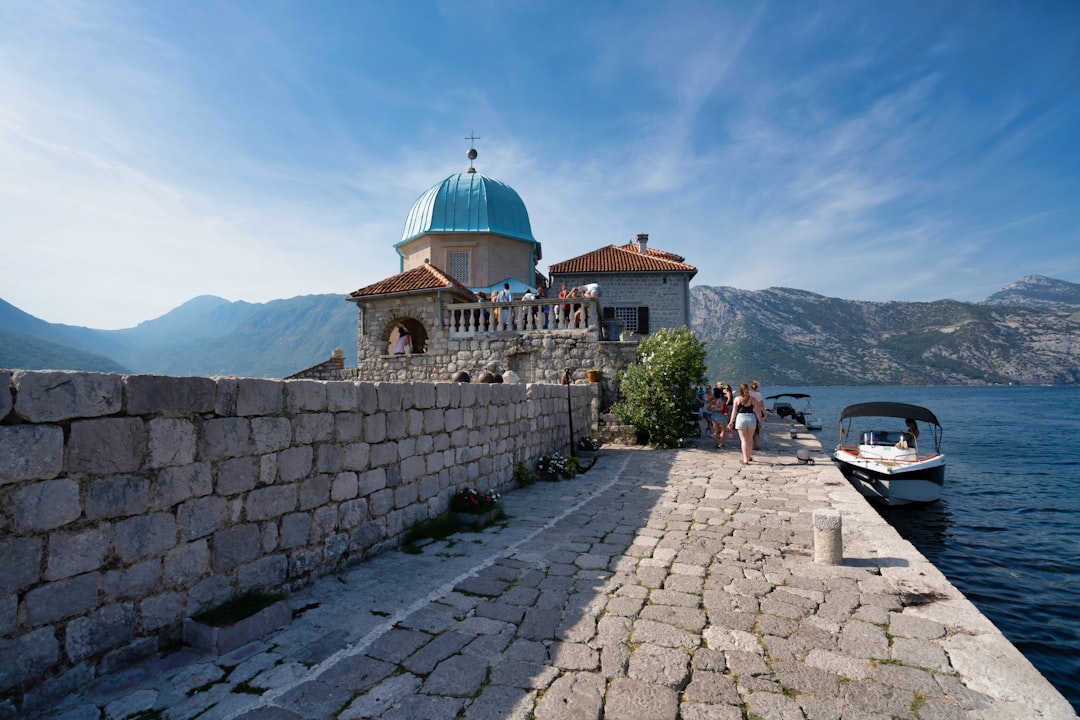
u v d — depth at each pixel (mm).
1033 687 3328
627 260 29484
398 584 5086
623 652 3770
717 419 16016
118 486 3461
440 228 25828
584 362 18391
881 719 3018
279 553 4727
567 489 9898
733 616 4383
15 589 2932
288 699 3166
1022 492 20141
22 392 2973
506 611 4473
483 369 19750
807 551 6141
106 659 3363
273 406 4695
